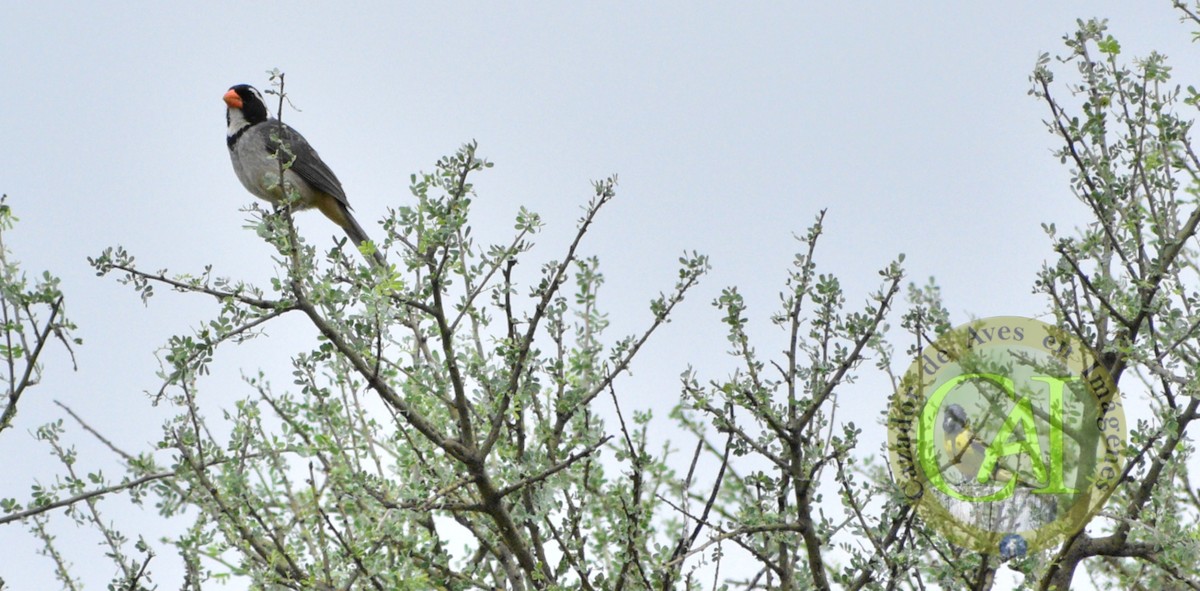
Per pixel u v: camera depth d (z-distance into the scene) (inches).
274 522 441.7
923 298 408.5
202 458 404.2
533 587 423.5
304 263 388.8
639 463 412.8
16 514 399.5
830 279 402.9
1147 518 393.1
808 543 395.2
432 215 397.4
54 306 384.5
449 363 395.5
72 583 463.8
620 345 428.5
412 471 474.9
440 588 438.3
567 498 460.8
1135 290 408.5
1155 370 387.5
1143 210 419.8
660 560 407.2
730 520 445.1
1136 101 434.9
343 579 403.2
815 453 401.4
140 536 414.3
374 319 386.9
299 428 437.7
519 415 442.6
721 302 407.5
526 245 423.2
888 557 383.6
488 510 402.0
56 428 434.6
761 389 390.0
